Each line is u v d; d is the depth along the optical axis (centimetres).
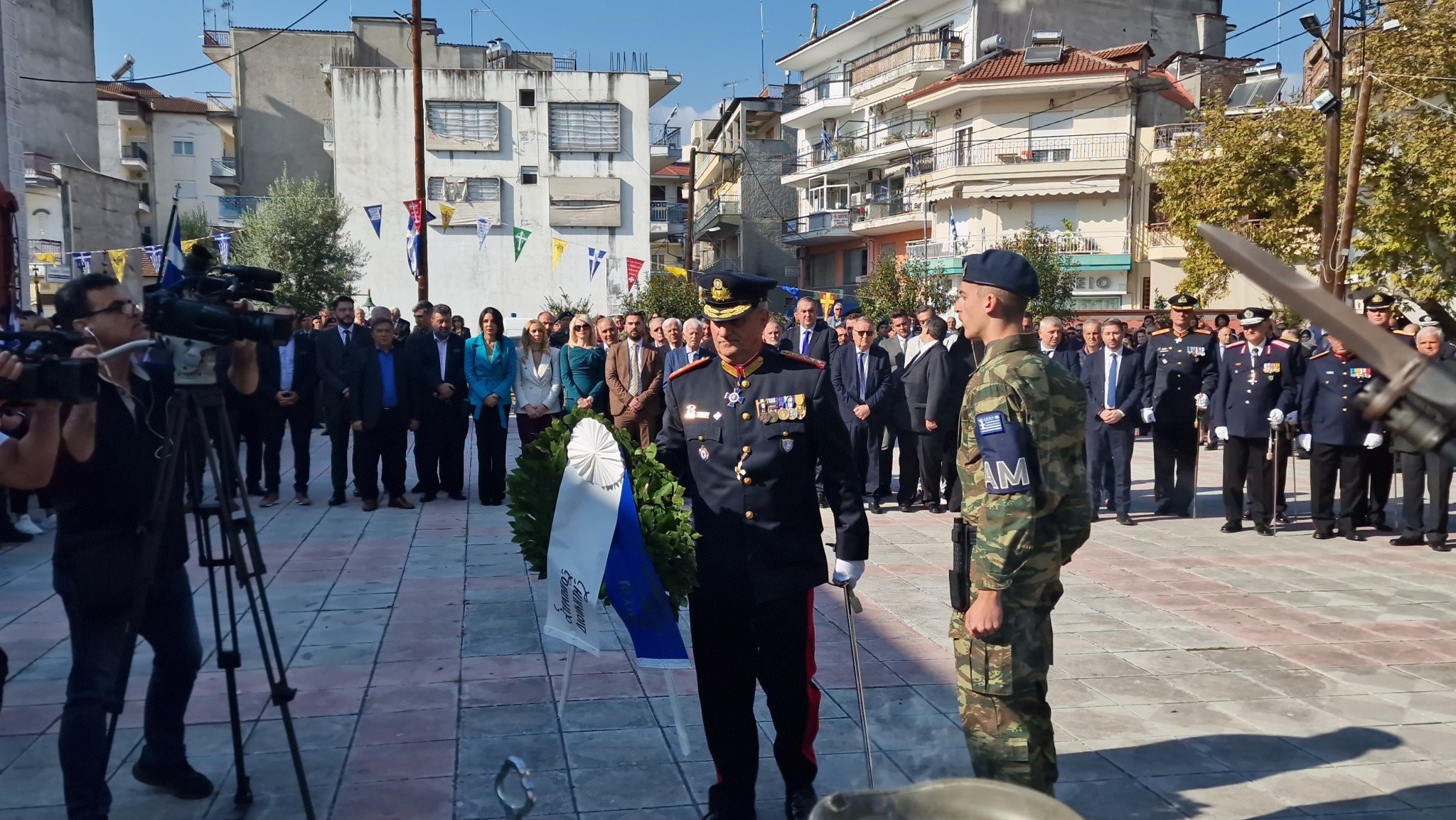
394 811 394
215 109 5519
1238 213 2047
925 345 1105
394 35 4750
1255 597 726
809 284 4681
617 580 401
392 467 1042
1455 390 176
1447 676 554
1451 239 1739
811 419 383
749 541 376
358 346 1020
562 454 419
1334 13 1627
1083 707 507
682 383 400
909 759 445
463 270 4038
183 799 402
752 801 387
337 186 3950
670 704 505
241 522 366
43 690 521
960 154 3603
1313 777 428
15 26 1432
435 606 679
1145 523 1037
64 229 2941
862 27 4297
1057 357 1160
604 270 4109
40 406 316
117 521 357
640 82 4078
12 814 387
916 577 775
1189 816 395
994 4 3878
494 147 4019
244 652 581
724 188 5488
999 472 306
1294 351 970
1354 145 1681
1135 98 3412
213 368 363
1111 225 3472
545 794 410
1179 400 1039
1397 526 1019
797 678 380
